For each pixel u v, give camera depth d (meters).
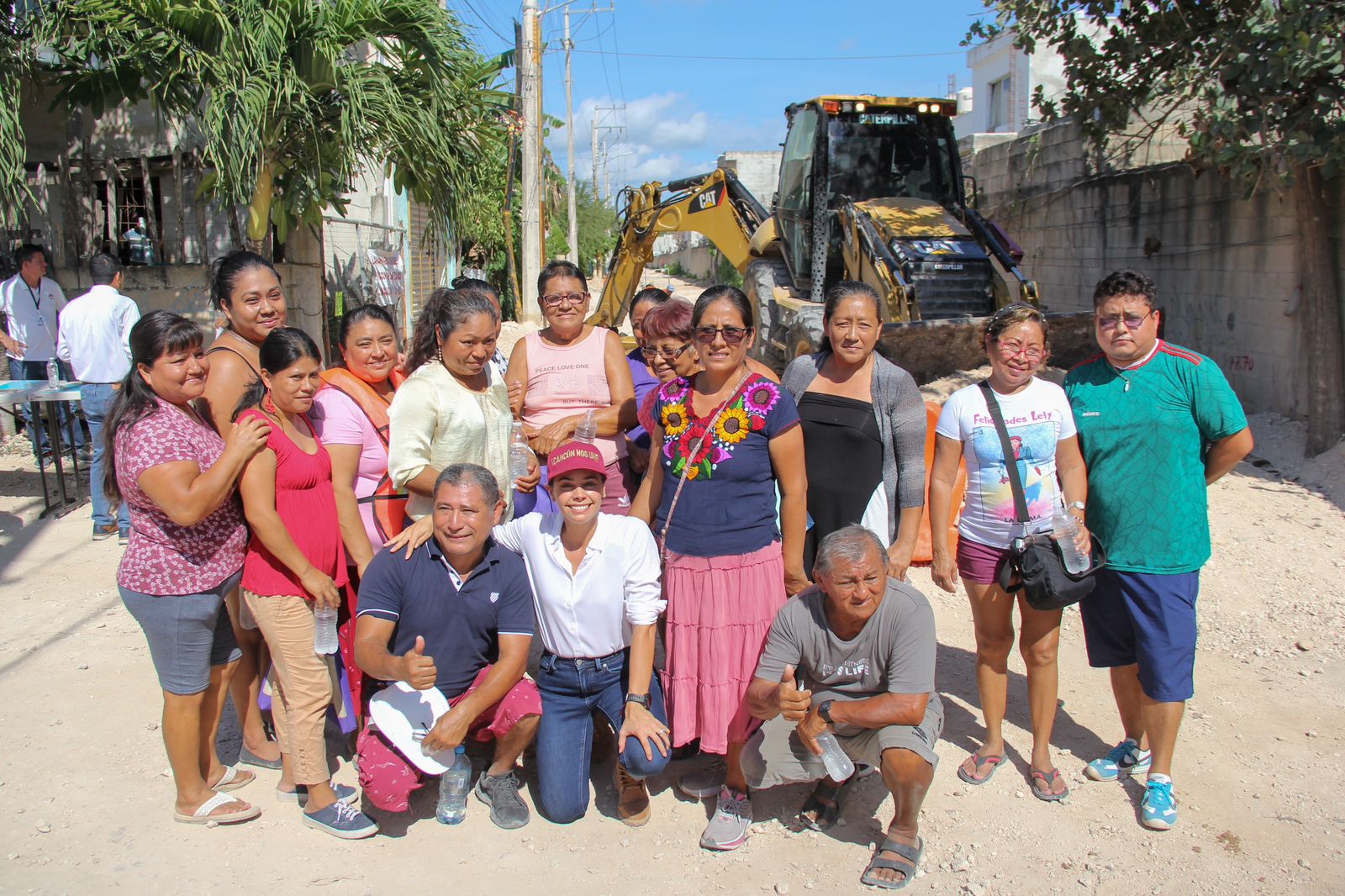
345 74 7.67
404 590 3.48
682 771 4.06
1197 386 3.61
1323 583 5.84
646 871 3.42
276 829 3.61
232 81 7.15
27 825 3.60
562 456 3.37
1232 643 5.22
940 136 9.82
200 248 9.66
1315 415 7.93
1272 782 3.94
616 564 3.51
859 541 3.19
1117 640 3.83
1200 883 3.34
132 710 4.48
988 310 8.71
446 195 8.98
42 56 8.03
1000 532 3.81
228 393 3.80
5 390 7.13
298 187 8.45
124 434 3.27
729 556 3.54
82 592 5.89
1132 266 11.00
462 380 4.05
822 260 9.33
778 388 3.54
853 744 3.52
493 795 3.73
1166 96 9.15
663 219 11.82
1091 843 3.58
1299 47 6.74
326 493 3.66
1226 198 9.45
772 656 3.45
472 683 3.68
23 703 4.54
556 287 4.34
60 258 9.86
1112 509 3.72
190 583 3.35
